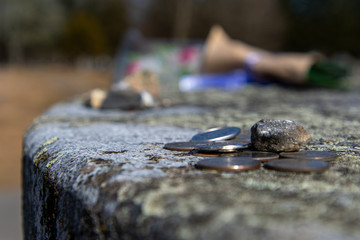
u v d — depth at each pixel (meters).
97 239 0.15
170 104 0.57
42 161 0.22
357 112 0.46
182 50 1.13
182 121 0.38
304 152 0.21
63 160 0.20
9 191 0.90
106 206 0.15
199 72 1.02
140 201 0.14
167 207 0.13
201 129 0.32
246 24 5.23
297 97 0.70
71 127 0.33
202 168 0.18
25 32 8.80
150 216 0.13
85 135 0.28
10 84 3.84
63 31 8.80
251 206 0.13
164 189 0.15
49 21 8.75
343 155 0.21
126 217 0.14
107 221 0.15
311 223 0.12
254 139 0.21
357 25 6.82
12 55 9.17
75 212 0.16
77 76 5.77
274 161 0.18
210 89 0.90
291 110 0.49
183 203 0.13
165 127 0.33
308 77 0.87
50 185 0.19
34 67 8.38
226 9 5.23
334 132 0.30
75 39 8.70
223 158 0.19
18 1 8.70
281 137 0.21
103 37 8.99
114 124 0.35
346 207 0.13
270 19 5.36
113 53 9.22
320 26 6.71
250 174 0.17
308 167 0.17
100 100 0.52
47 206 0.19
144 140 0.26
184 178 0.16
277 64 0.89
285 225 0.12
